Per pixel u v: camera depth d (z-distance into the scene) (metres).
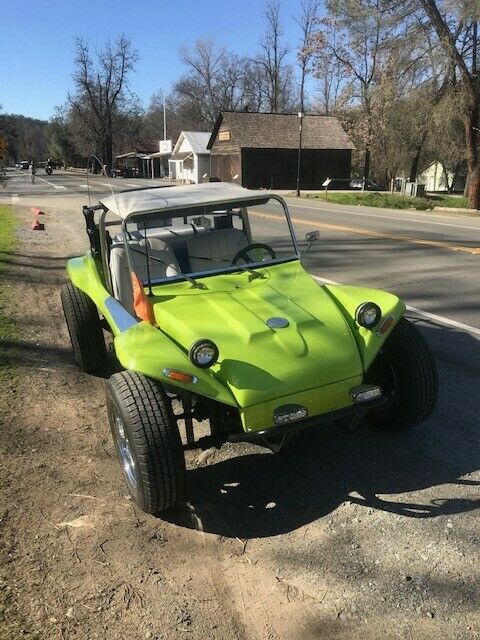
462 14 21.91
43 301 8.09
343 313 3.92
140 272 4.16
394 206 28.67
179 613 2.65
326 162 48.28
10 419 4.50
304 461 3.89
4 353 5.93
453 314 7.05
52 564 2.97
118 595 2.76
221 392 3.20
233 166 47.25
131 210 4.12
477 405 4.55
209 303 3.87
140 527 3.27
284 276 4.33
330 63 48.53
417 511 3.30
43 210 21.62
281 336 3.53
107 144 80.56
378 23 24.64
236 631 2.55
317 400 3.37
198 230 4.38
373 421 4.23
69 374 5.46
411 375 3.79
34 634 2.53
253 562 2.97
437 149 39.25
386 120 41.03
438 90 25.14
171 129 102.06
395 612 2.61
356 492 3.52
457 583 2.75
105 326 5.64
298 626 2.56
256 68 84.31
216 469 3.85
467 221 18.17
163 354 3.27
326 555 2.99
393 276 9.28
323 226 16.50
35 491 3.60
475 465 3.72
